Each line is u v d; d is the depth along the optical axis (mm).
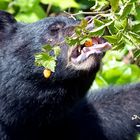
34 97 10461
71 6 15492
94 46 9352
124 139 11773
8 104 10695
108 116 11844
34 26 10695
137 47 8922
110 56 13766
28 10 15477
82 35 8641
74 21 10336
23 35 10750
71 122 11422
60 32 10266
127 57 14102
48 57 8680
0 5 15695
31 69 10398
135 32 8641
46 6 16328
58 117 10750
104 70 14219
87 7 15773
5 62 10711
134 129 11820
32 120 10727
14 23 11078
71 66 9812
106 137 11688
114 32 8711
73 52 9773
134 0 8562
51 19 10516
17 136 10930
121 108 11930
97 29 8625
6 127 10867
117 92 12219
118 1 8531
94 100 12062
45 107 10516
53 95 10336
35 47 10508
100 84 14000
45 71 9586
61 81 10094
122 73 14203
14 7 15578
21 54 10586
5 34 10953
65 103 10453
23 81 10508
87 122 11664
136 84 12383
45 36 10422
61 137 11258
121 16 8594
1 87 10695
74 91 10234
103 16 8898
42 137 11047
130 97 12062
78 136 11500
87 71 9633
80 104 11836
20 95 10531
